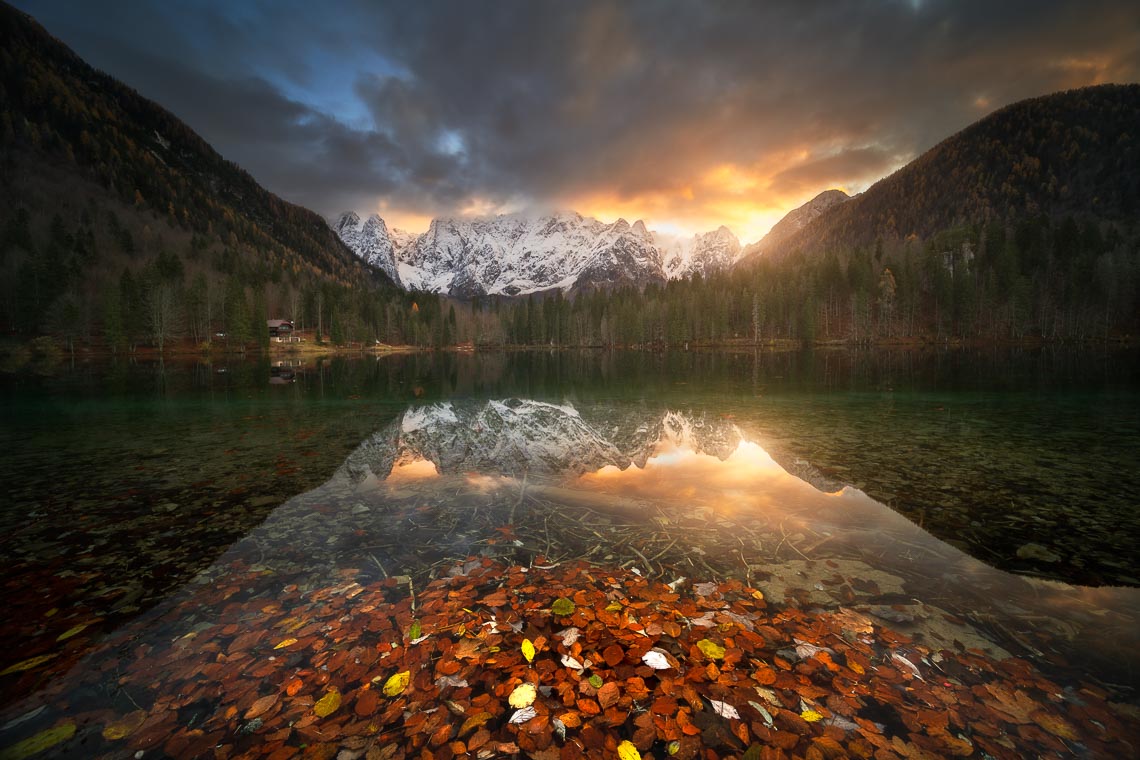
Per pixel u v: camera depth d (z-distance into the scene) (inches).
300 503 278.4
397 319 5885.8
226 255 6633.9
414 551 211.6
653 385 1125.1
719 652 139.0
